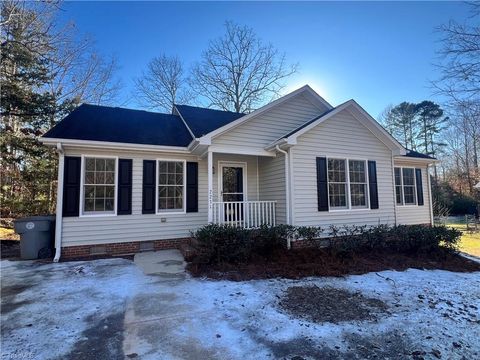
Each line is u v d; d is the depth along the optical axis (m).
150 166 8.38
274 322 3.75
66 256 7.22
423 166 12.55
